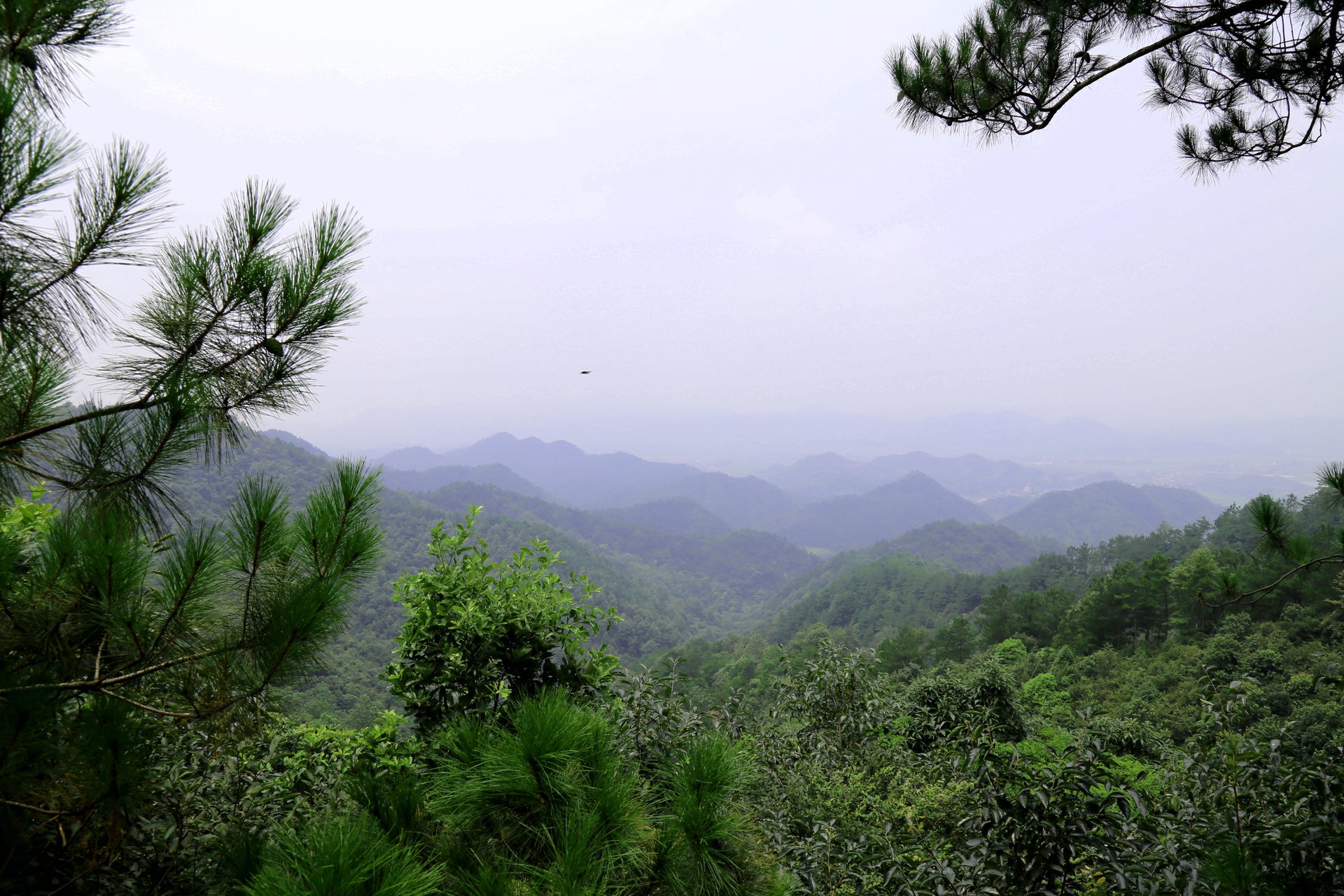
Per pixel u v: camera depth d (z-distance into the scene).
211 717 1.54
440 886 1.25
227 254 1.51
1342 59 3.05
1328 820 2.27
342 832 1.10
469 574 2.79
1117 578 41.97
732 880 1.49
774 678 6.09
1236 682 2.90
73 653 1.44
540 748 1.42
